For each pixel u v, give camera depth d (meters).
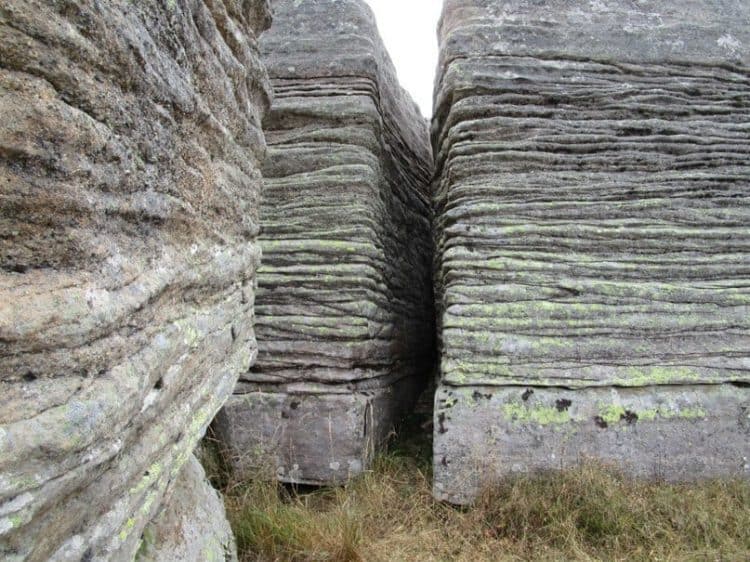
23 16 1.31
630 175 4.94
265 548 3.78
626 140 4.96
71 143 1.46
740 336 4.69
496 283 4.84
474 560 3.76
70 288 1.45
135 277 1.80
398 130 7.08
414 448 5.81
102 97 1.61
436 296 6.40
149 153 1.95
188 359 2.33
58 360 1.39
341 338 4.99
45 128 1.37
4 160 1.31
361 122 5.43
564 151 4.98
